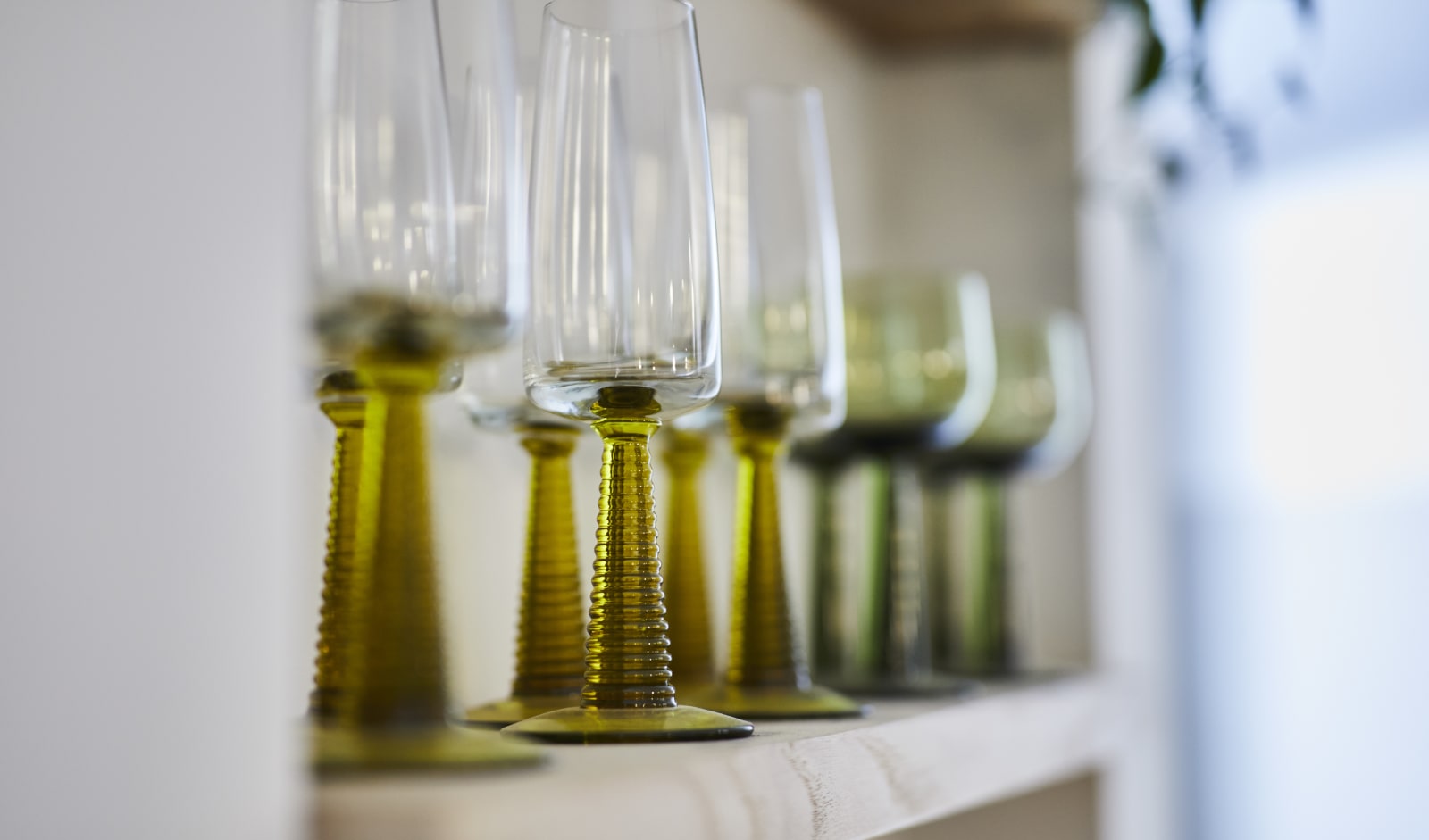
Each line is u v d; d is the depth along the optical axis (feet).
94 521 1.19
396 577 1.69
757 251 2.86
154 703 1.23
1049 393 4.33
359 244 1.71
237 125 1.34
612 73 2.14
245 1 1.35
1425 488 6.10
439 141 1.75
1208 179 6.22
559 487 2.56
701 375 2.14
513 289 1.78
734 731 2.09
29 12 1.17
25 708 1.14
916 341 3.63
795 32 4.62
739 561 2.84
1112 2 4.69
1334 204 6.32
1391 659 6.11
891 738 2.46
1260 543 6.36
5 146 1.15
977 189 5.15
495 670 3.10
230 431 1.31
